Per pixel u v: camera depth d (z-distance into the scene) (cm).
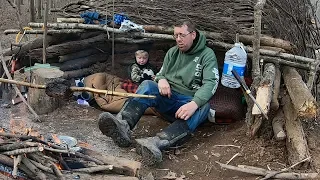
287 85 461
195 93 454
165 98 470
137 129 500
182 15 566
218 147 451
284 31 551
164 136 431
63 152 366
